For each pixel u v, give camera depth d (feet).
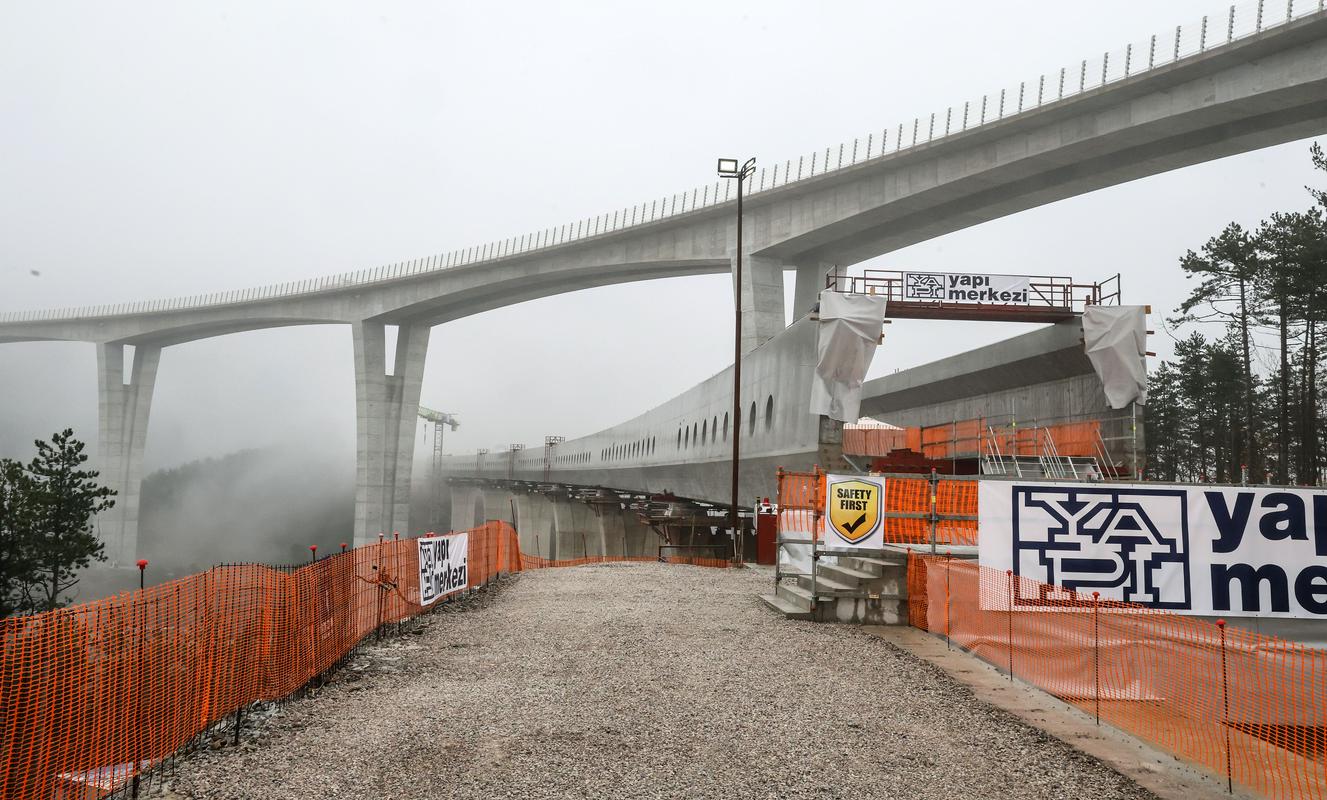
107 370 492.13
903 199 205.26
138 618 23.38
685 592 62.34
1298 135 165.07
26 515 153.48
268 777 22.72
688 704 30.58
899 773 23.88
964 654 40.73
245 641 29.27
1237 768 24.36
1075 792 22.56
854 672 36.35
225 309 440.86
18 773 19.57
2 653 19.63
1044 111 176.35
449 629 45.68
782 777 23.39
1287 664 27.09
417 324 395.96
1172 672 29.17
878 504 50.11
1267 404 178.09
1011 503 40.04
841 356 103.45
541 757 24.61
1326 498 39.45
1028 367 115.75
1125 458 95.09
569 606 54.39
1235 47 148.25
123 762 22.07
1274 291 149.28
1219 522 39.68
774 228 234.38
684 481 203.62
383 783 22.38
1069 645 32.91
